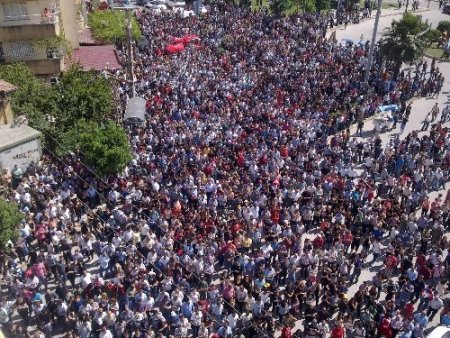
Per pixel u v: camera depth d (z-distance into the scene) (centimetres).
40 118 3050
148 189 2778
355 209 2719
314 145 3384
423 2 8694
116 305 2005
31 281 2123
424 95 4566
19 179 2809
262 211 2675
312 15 6944
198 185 2809
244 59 5041
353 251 2523
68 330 2000
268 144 3338
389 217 2609
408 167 3191
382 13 7819
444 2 8362
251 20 6397
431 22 7412
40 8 3769
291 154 3244
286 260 2300
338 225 2486
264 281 2164
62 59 3919
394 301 2114
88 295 2120
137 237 2373
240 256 2262
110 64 4353
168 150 3191
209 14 6694
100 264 2312
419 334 1995
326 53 5172
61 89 3219
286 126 3528
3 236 2197
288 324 1972
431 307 2144
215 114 3772
